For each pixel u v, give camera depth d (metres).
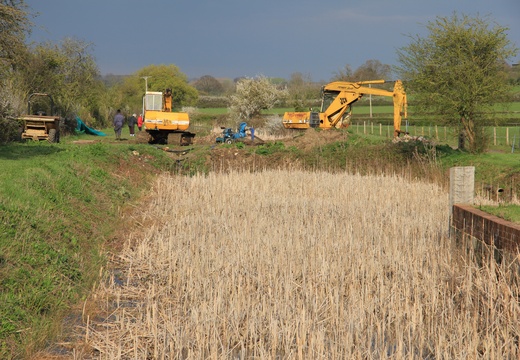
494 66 43.94
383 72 139.38
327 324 14.59
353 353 12.88
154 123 58.50
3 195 21.88
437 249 19.41
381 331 14.38
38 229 20.17
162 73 156.25
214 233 23.44
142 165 42.53
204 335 13.68
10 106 50.66
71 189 27.22
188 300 16.53
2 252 16.69
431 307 15.12
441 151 44.19
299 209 28.25
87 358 13.43
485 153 43.53
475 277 16.17
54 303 15.90
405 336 14.04
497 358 12.54
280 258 18.94
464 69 43.56
